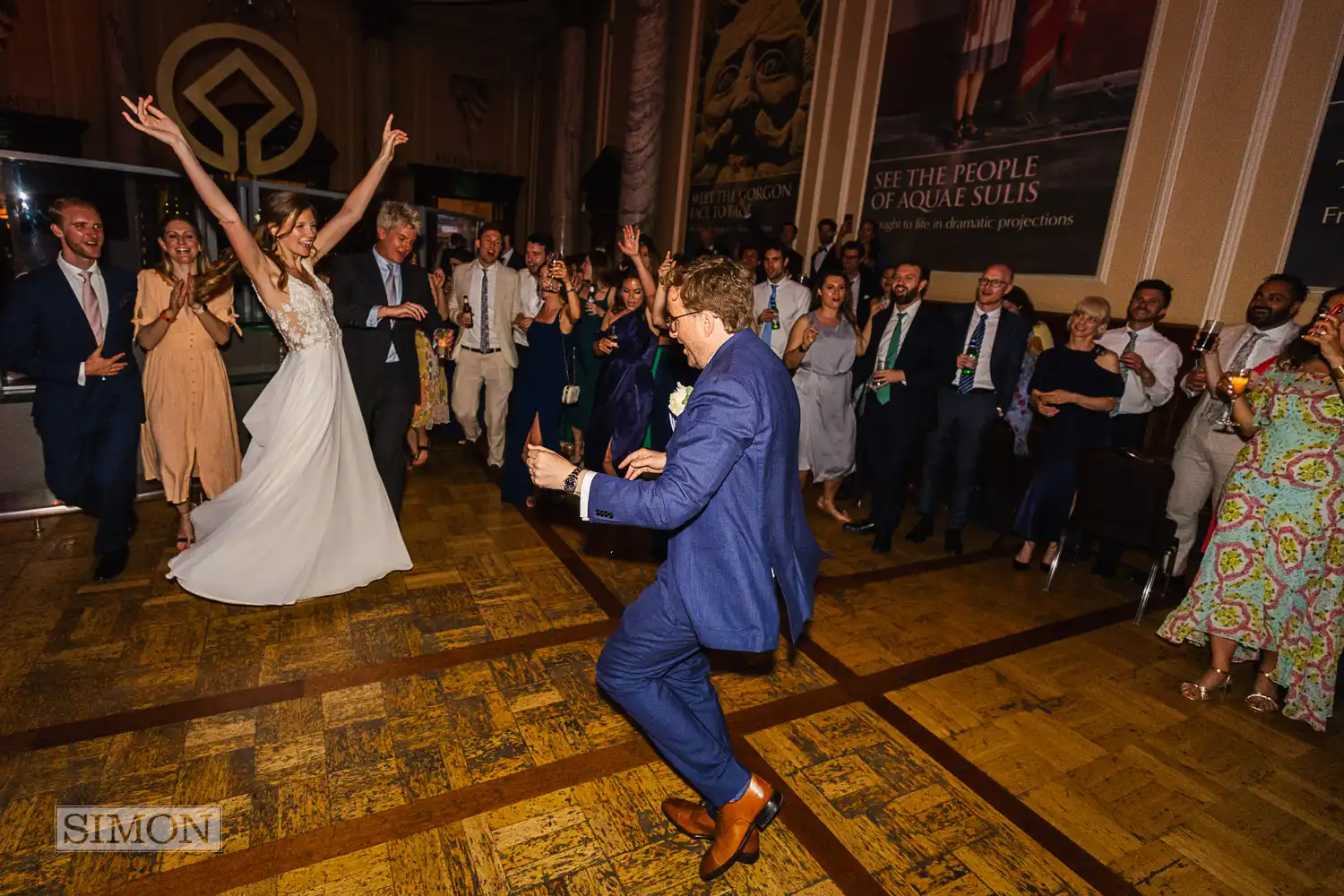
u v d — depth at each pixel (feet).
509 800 6.44
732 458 4.59
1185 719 8.53
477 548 11.81
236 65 21.52
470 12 38.78
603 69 36.14
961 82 18.63
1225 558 8.79
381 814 6.16
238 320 12.84
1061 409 12.01
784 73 24.85
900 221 20.58
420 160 41.32
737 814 5.49
